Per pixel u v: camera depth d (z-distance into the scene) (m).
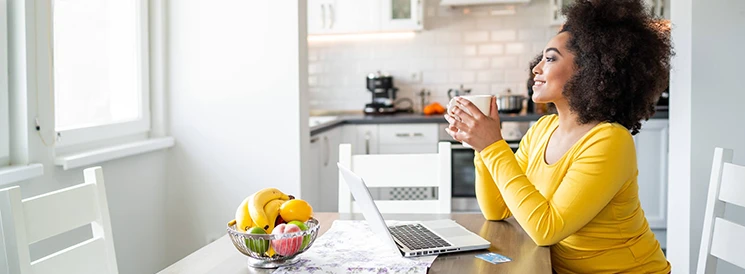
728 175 1.52
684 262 2.71
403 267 1.32
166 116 3.10
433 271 1.30
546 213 1.44
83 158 2.33
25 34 2.11
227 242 1.56
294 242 1.30
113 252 1.50
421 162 2.10
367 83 5.07
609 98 1.53
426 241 1.48
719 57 2.58
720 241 1.52
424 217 1.87
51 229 1.35
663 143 4.21
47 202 1.34
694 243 2.65
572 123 1.60
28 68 2.12
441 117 4.59
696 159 2.63
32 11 2.14
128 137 2.85
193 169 3.12
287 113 3.02
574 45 1.55
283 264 1.35
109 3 2.72
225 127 3.08
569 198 1.44
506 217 1.79
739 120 2.59
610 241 1.53
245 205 1.37
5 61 2.10
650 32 1.55
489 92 5.11
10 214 1.23
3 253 1.39
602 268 1.54
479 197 1.78
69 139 2.40
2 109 2.09
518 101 4.70
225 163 3.09
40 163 2.17
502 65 5.07
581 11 1.54
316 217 1.83
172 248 3.16
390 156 2.12
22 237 1.24
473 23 5.08
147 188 2.91
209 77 3.07
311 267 1.33
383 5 4.88
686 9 2.64
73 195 1.42
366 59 5.21
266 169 3.06
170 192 3.13
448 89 5.15
